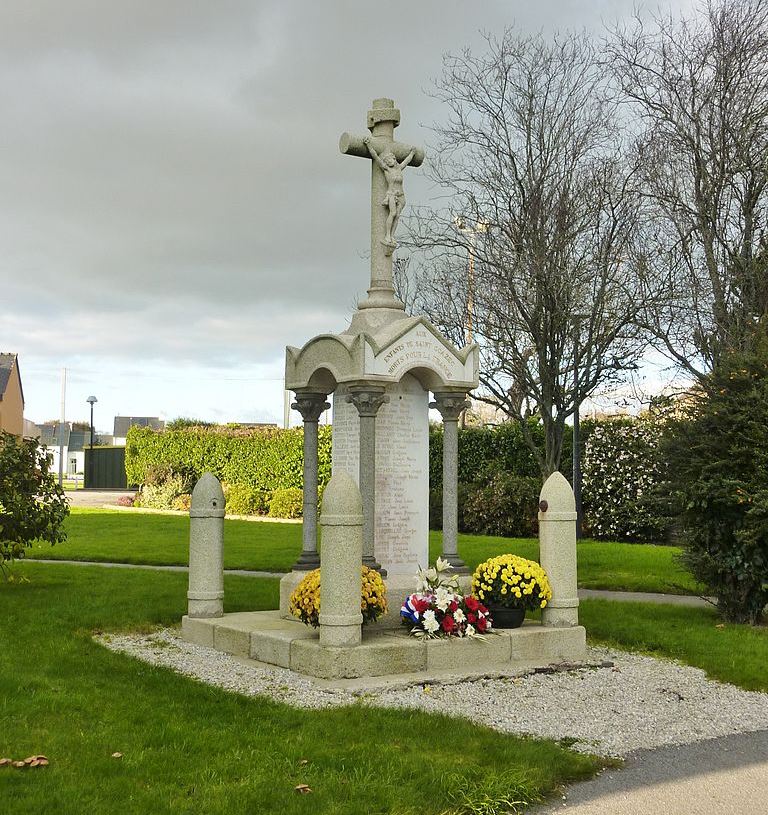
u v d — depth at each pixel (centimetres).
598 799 600
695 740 734
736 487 1155
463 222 1947
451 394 1093
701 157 1736
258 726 700
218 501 1086
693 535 1209
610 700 838
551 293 1742
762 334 1272
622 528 2364
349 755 639
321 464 2952
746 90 1688
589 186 1808
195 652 987
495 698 824
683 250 1722
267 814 538
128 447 3791
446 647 912
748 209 1684
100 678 836
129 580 1480
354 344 1018
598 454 2398
